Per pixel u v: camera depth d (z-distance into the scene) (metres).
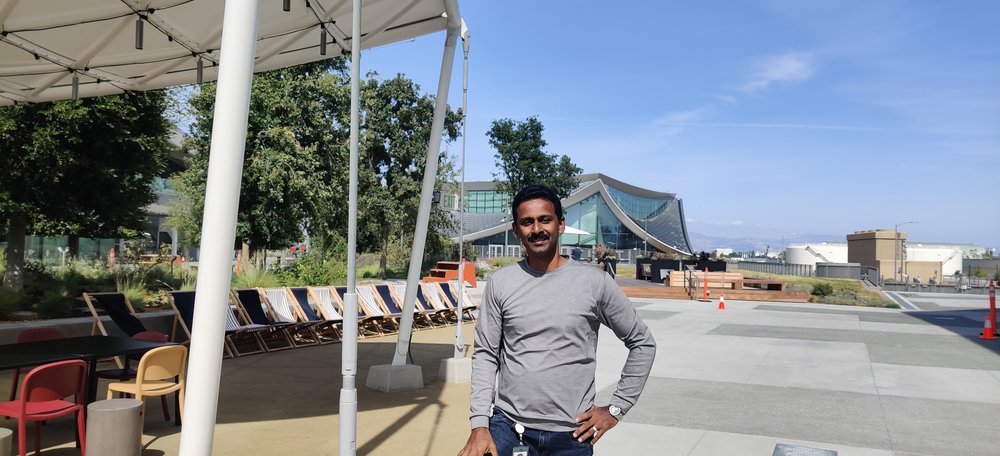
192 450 4.04
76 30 8.45
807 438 6.51
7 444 4.32
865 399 8.34
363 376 9.31
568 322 2.86
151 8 7.82
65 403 5.38
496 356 3.04
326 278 20.11
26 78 10.35
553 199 2.95
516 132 44.28
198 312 4.04
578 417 2.85
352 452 4.30
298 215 25.75
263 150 24.23
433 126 8.60
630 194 131.62
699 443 6.31
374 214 39.00
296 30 8.93
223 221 4.03
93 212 15.87
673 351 12.34
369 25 9.02
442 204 9.81
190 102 23.80
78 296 13.82
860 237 99.62
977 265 86.25
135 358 9.48
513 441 2.87
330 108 28.22
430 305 16.45
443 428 6.61
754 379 9.62
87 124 14.74
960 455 6.01
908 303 28.20
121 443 4.95
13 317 10.76
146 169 17.00
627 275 47.84
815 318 19.25
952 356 12.09
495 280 3.03
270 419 6.82
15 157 14.20
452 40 8.55
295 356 10.98
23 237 14.71
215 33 8.80
